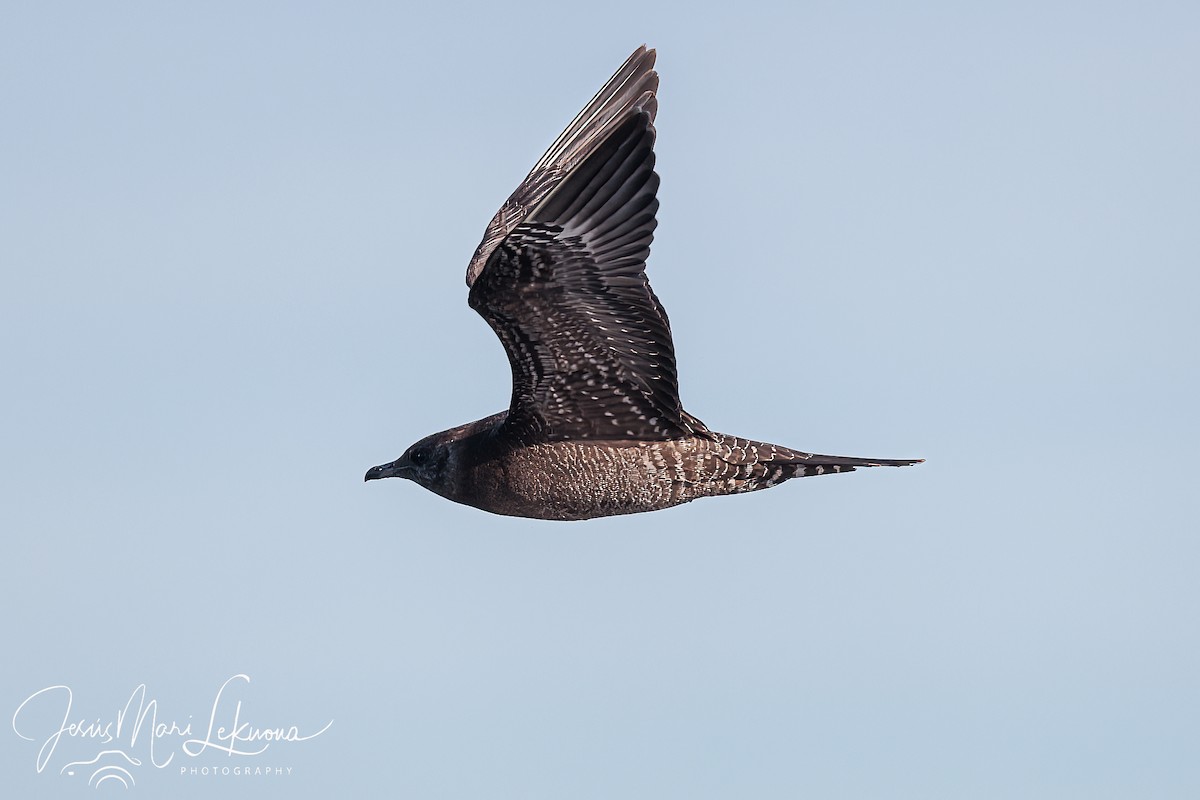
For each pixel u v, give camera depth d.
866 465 15.34
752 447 15.34
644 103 16.45
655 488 15.39
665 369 14.84
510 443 15.53
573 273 14.03
